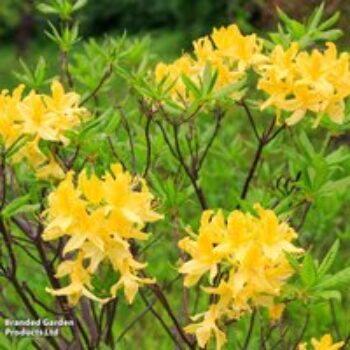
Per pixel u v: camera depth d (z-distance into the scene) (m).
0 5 15.38
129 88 3.99
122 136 4.12
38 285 4.55
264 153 4.16
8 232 3.38
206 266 2.92
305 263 2.88
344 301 5.49
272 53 3.54
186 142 3.90
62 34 4.14
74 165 3.57
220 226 2.93
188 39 14.20
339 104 3.41
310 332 4.84
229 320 3.28
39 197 3.54
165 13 16.19
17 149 3.21
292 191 3.69
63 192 2.94
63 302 3.68
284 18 3.85
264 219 2.86
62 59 4.08
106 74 3.94
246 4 8.09
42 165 3.41
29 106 3.31
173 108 3.40
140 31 15.68
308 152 3.54
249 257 2.83
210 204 4.74
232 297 2.92
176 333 3.94
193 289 5.38
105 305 3.79
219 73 3.59
